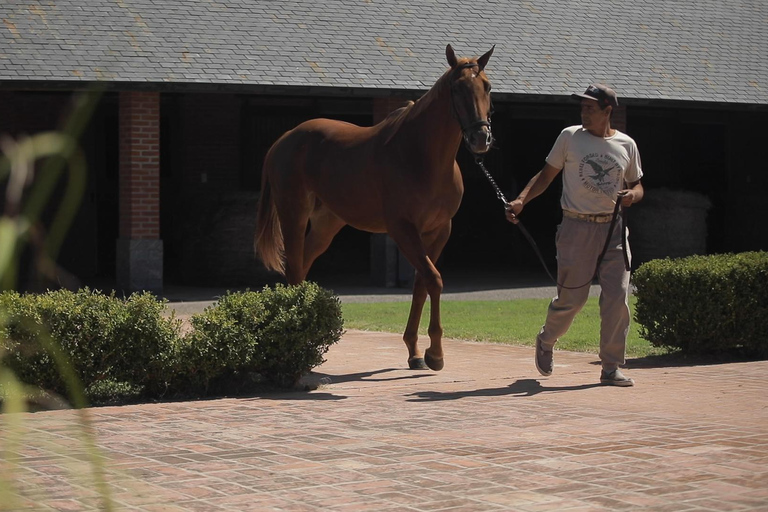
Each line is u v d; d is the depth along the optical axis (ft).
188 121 71.77
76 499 14.97
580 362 31.89
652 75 70.85
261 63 58.80
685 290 32.37
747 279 32.22
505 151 84.23
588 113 26.14
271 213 32.83
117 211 71.20
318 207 32.96
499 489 15.64
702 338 32.42
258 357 26.48
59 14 57.57
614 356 26.78
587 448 18.63
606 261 26.66
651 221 74.79
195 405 24.18
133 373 25.08
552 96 64.90
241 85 56.65
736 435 19.84
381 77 60.75
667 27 77.20
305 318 26.84
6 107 64.23
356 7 66.74
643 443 19.08
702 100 69.62
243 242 63.26
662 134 88.33
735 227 84.89
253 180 74.38
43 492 15.35
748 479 16.21
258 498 15.14
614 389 26.09
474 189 84.02
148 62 56.03
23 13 56.80
